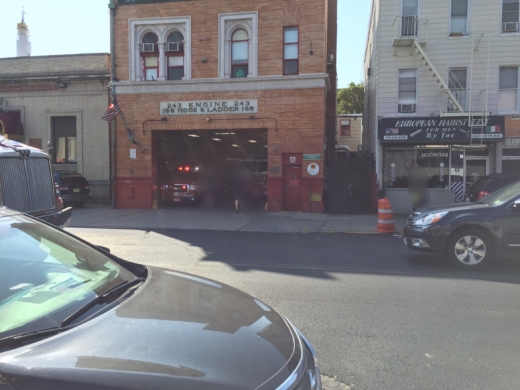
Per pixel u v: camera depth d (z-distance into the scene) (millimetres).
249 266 7699
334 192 16906
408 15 16625
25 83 21062
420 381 3518
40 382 1728
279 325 2584
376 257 8555
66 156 21312
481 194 11773
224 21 16828
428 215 7699
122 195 18203
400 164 17062
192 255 8742
